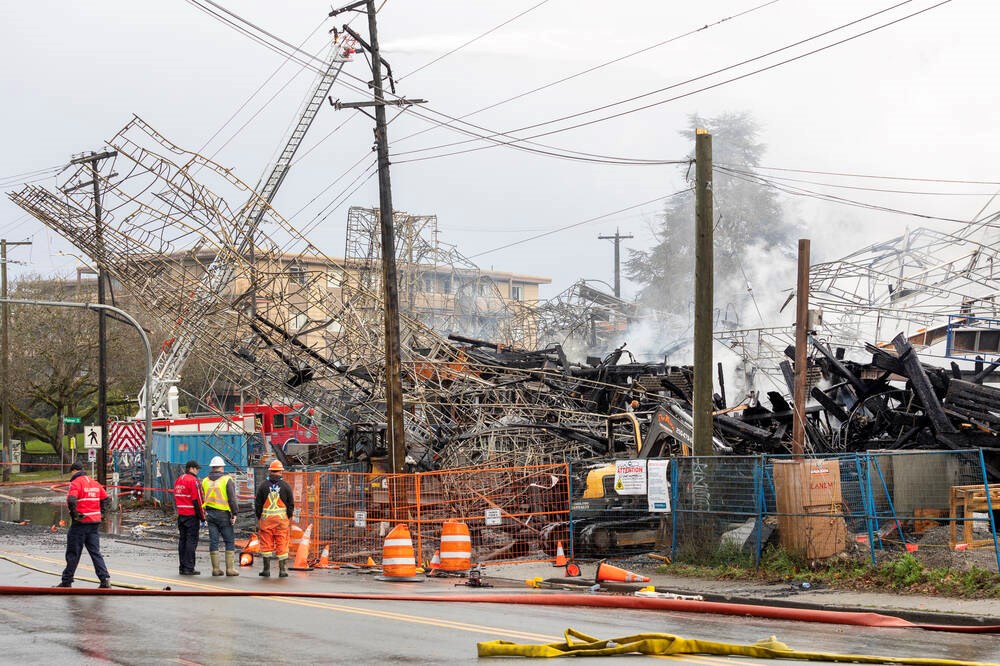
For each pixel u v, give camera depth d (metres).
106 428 80.81
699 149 38.44
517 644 20.00
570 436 53.22
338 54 56.19
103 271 79.56
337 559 43.78
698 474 36.66
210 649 20.67
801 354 40.94
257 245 68.00
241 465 79.50
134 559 45.34
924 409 48.00
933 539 35.47
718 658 19.56
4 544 51.78
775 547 34.56
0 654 19.98
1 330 119.19
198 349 72.00
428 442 59.69
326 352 76.19
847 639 22.55
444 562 38.72
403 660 19.36
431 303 128.12
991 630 23.58
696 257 38.50
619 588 33.06
